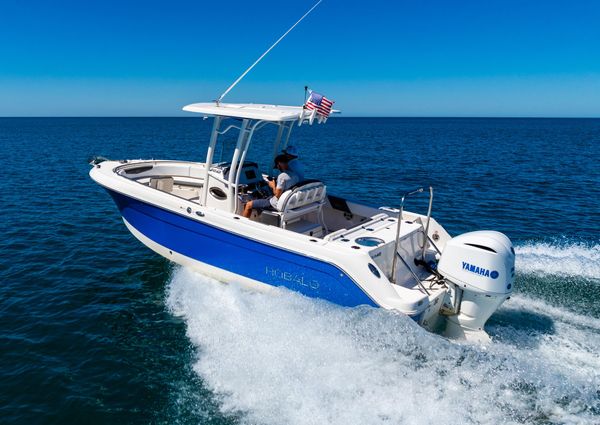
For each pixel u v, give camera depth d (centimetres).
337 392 437
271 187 664
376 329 491
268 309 561
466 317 513
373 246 542
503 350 490
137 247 944
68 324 623
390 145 4238
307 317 536
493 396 425
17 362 536
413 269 603
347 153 3272
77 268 825
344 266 521
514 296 638
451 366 462
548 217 1288
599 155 3177
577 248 871
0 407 462
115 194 722
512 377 446
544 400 420
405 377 450
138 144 3962
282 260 569
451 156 3119
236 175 639
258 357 497
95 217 1188
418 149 3759
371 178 2011
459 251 502
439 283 555
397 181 1931
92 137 5225
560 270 727
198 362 516
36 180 1772
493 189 1723
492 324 564
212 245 632
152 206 679
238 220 598
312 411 417
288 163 646
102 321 629
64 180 1778
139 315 641
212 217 614
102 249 930
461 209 1391
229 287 629
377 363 470
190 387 477
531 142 4809
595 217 1286
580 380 447
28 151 3152
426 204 1465
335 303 537
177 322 610
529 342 522
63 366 530
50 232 1049
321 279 542
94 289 735
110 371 516
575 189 1717
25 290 732
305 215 723
